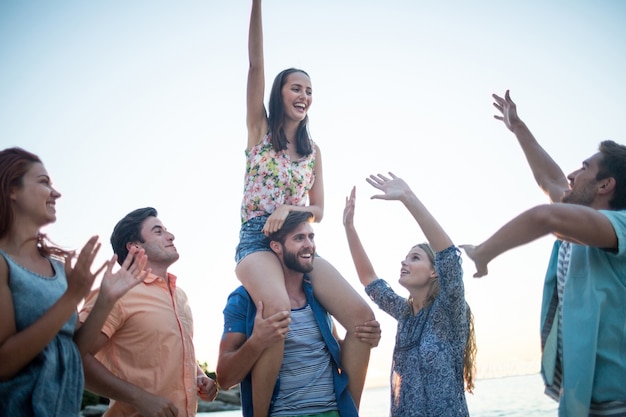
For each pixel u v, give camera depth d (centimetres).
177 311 371
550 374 302
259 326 355
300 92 423
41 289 280
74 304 262
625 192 296
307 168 434
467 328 411
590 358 272
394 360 412
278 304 366
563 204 271
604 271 282
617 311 277
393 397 405
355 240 469
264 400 368
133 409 343
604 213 274
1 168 285
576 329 280
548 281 318
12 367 256
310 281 415
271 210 418
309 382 379
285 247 396
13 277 269
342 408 382
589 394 270
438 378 378
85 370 318
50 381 270
